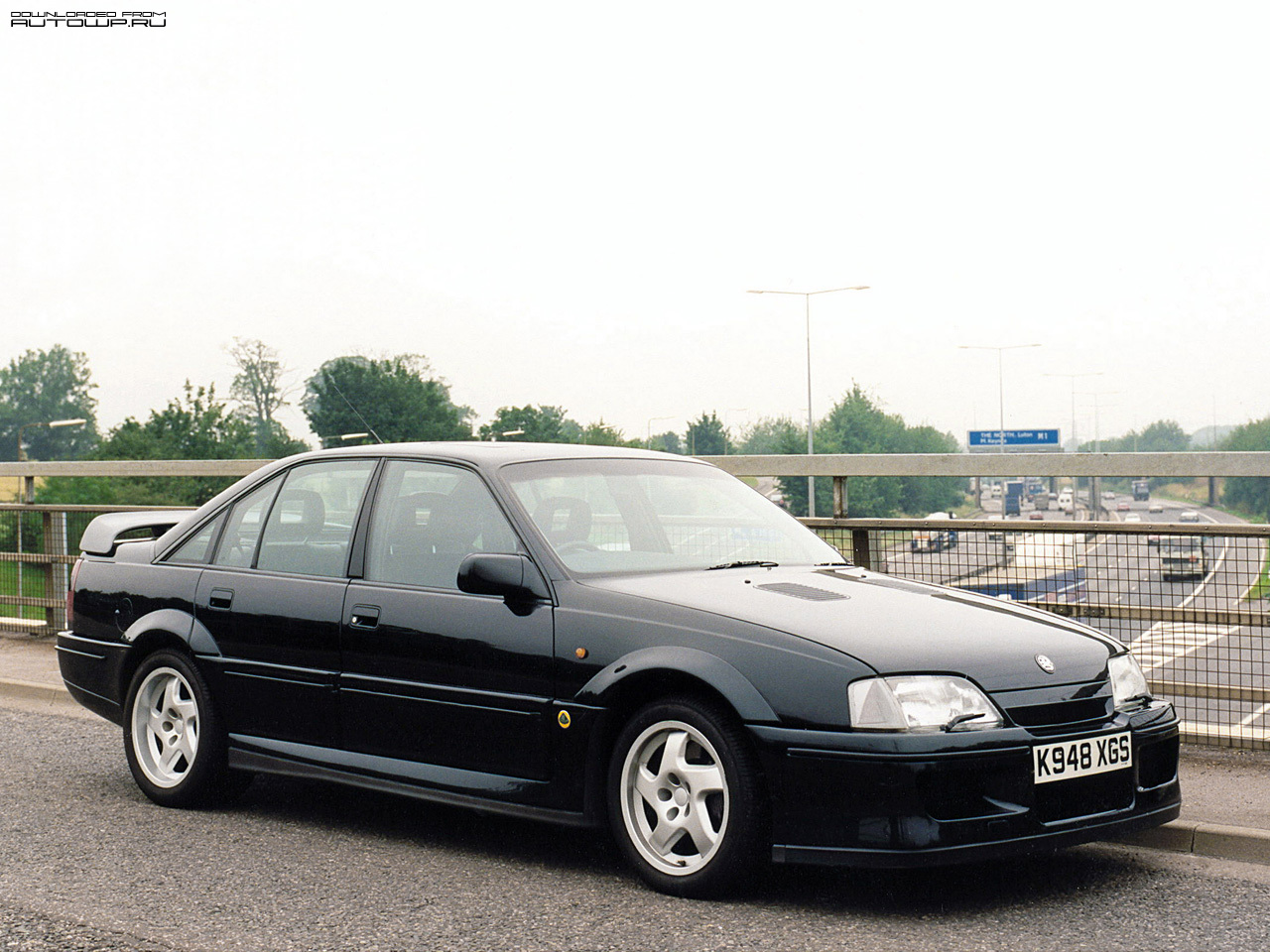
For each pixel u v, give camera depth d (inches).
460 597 199.3
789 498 2375.7
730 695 167.8
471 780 194.2
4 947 157.3
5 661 396.5
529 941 157.8
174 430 3698.3
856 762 160.7
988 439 3912.4
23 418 6107.3
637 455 230.8
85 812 230.8
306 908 172.4
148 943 158.6
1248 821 204.5
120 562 251.9
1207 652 253.1
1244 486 3919.8
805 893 176.2
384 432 4763.8
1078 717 172.9
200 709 229.1
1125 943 156.1
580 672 182.9
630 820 179.2
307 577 220.2
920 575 281.0
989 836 161.8
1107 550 260.2
